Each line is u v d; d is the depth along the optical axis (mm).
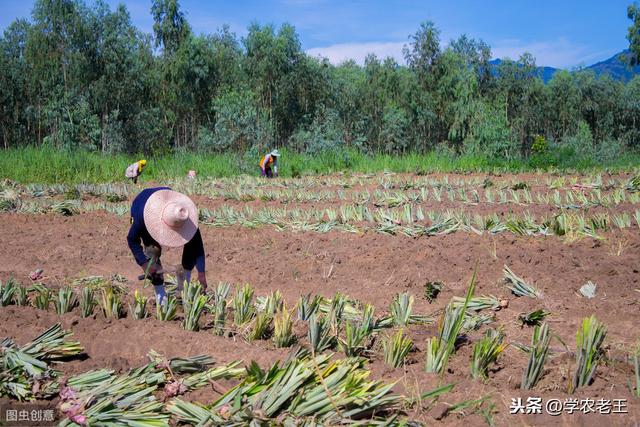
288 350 5168
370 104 40656
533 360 4594
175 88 44375
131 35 44094
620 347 5418
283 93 40250
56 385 4422
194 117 45938
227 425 3803
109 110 38750
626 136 56469
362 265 8586
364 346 5332
